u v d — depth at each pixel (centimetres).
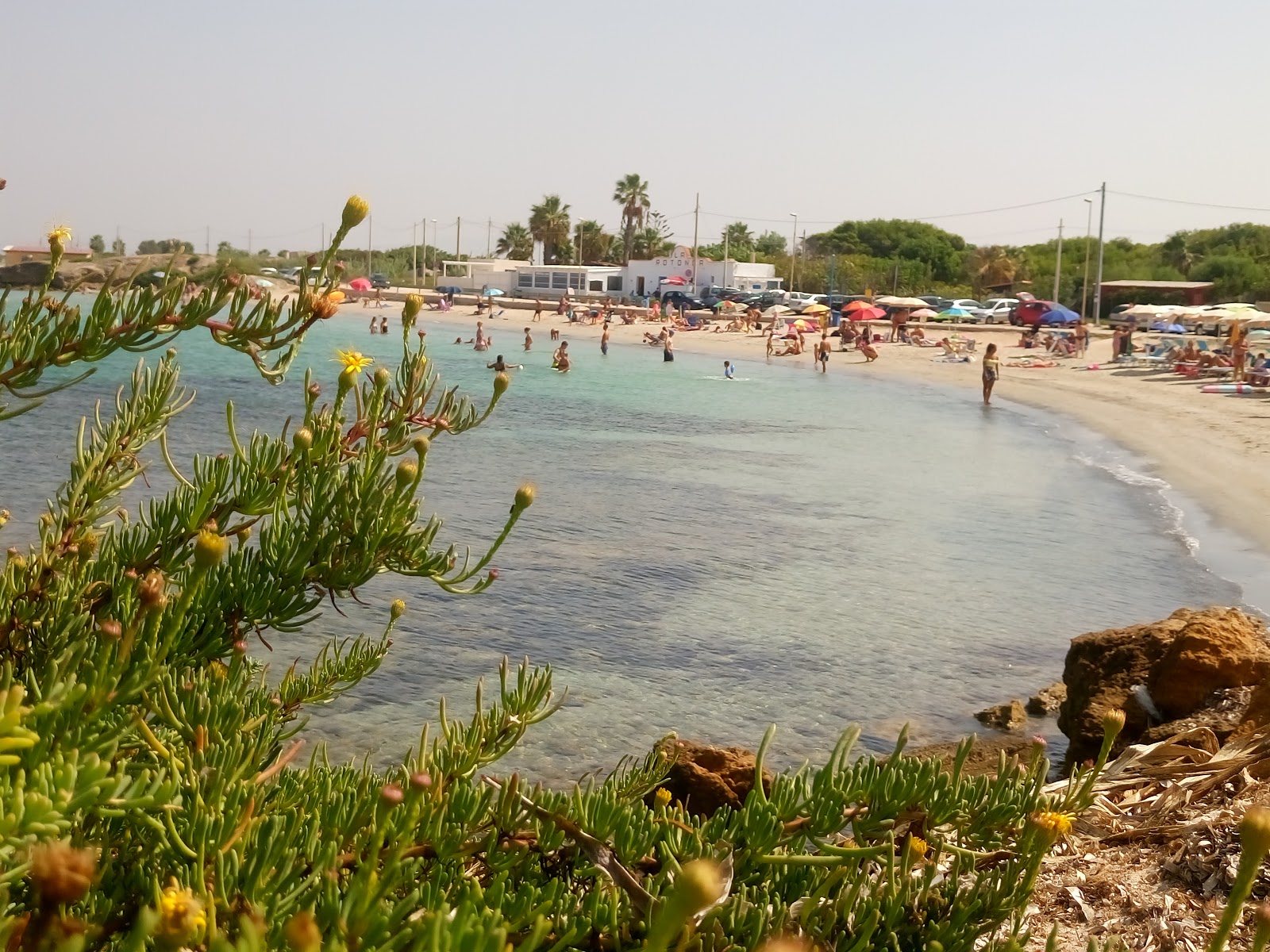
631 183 14025
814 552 1808
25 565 332
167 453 361
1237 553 1870
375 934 184
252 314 309
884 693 1141
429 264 16700
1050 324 8169
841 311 9038
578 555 1720
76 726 206
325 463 345
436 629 1262
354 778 313
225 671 317
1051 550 1873
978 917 285
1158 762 569
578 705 1071
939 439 3481
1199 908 433
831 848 277
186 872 215
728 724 1047
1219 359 4897
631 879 261
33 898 180
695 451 3091
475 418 368
